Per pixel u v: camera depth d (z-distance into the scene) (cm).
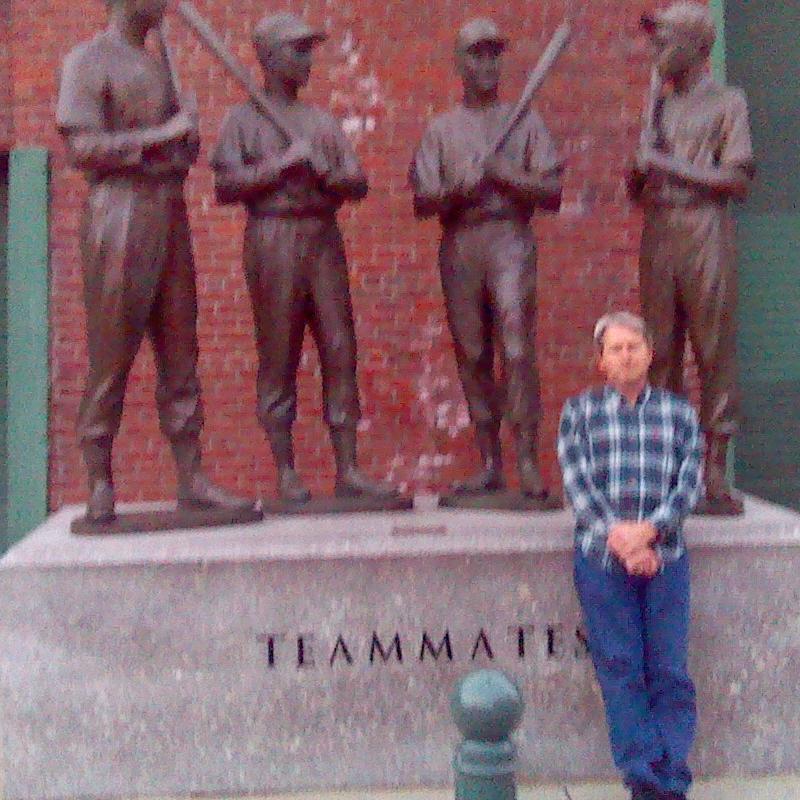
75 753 439
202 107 716
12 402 707
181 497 496
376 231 725
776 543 459
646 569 391
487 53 522
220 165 504
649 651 411
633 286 734
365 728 448
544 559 454
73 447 717
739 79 757
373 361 727
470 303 524
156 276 469
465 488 538
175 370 493
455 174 516
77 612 439
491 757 288
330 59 723
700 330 500
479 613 451
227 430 721
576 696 454
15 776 438
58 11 713
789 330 761
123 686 441
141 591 441
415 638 450
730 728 457
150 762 442
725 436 501
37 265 706
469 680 294
